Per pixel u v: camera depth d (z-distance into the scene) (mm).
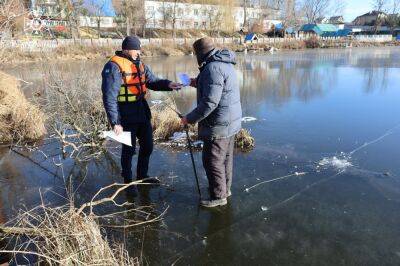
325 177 4875
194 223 3812
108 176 5027
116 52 4301
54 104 7047
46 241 2875
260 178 4871
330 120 7938
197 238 3562
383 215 3916
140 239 3555
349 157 5613
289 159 5551
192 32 50219
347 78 14594
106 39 32000
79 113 6449
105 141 6430
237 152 5902
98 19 39188
